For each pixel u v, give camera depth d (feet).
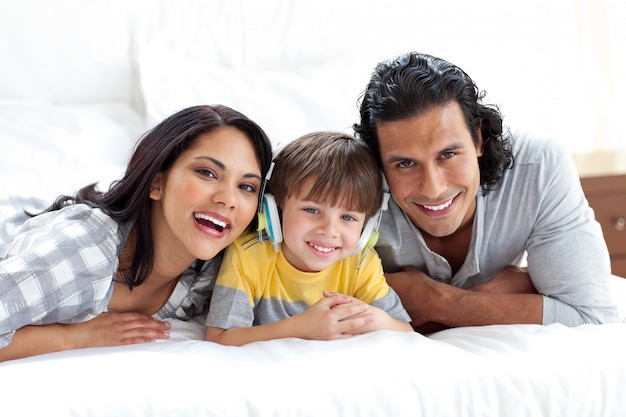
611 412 3.24
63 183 5.55
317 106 6.88
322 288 4.18
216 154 3.74
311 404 3.00
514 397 3.15
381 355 3.33
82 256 3.66
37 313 3.50
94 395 2.90
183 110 3.92
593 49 8.45
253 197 3.87
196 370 3.12
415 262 4.55
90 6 7.32
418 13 8.02
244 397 2.98
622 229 7.14
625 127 8.38
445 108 3.86
